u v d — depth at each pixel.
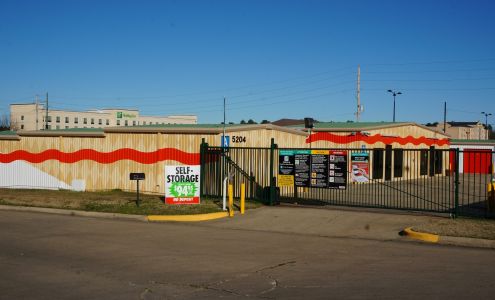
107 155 25.95
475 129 100.38
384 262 10.16
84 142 26.67
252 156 23.14
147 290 8.00
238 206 18.78
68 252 11.16
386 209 18.58
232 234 13.95
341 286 8.16
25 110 109.31
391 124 37.78
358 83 58.22
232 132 23.06
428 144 43.19
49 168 27.70
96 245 12.03
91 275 9.03
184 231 14.40
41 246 11.88
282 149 19.44
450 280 8.55
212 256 10.77
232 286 8.23
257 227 15.20
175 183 19.09
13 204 20.02
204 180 22.03
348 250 11.59
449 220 15.34
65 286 8.26
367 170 18.16
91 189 26.34
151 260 10.33
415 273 9.12
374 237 13.52
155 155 24.47
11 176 28.81
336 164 18.48
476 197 24.94
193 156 23.45
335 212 17.45
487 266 9.75
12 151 28.78
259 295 7.68
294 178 19.22
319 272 9.23
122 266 9.77
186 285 8.31
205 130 23.06
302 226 15.21
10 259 10.42
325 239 13.23
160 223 16.08
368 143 35.16
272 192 19.42
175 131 23.80
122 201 20.09
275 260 10.37
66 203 19.89
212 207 18.28
